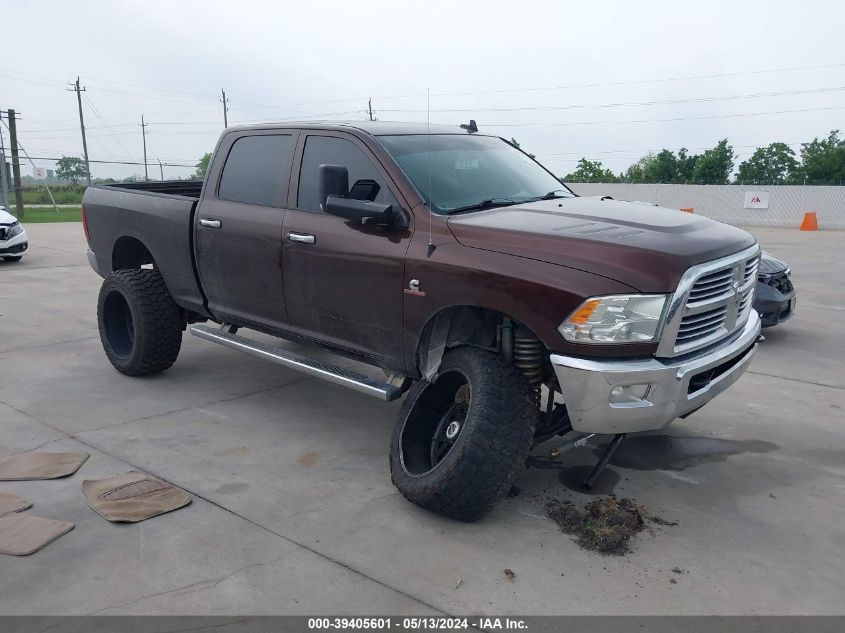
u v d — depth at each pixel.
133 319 5.50
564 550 3.30
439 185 4.04
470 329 3.86
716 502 3.81
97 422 4.81
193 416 4.96
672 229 3.57
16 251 12.25
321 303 4.30
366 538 3.37
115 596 2.89
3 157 24.41
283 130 4.69
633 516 3.56
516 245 3.45
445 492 3.39
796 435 4.77
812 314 8.76
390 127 4.48
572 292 3.19
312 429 4.78
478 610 2.83
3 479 3.89
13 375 5.82
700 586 3.02
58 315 8.13
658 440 4.66
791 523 3.59
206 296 5.17
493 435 3.33
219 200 4.96
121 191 5.77
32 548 3.20
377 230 3.98
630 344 3.20
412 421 3.80
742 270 3.63
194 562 3.14
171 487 3.84
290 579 3.02
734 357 3.72
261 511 3.62
